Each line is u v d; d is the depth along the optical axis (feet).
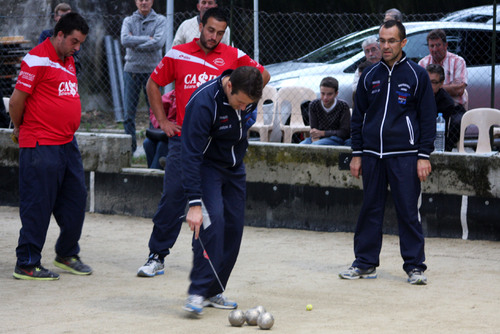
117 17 59.16
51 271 24.57
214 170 19.36
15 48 49.08
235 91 18.15
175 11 58.44
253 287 23.11
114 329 18.17
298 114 38.86
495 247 29.07
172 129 24.11
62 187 24.54
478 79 40.34
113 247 29.30
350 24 52.21
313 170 32.24
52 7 55.72
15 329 18.12
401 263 26.73
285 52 49.06
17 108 23.58
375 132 23.86
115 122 56.34
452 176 30.30
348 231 31.96
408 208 23.65
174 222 24.66
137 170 34.96
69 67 24.21
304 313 19.95
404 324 18.79
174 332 17.93
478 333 18.02
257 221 33.24
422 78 23.48
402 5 56.34
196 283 19.38
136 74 42.73
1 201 37.50
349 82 39.93
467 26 41.27
